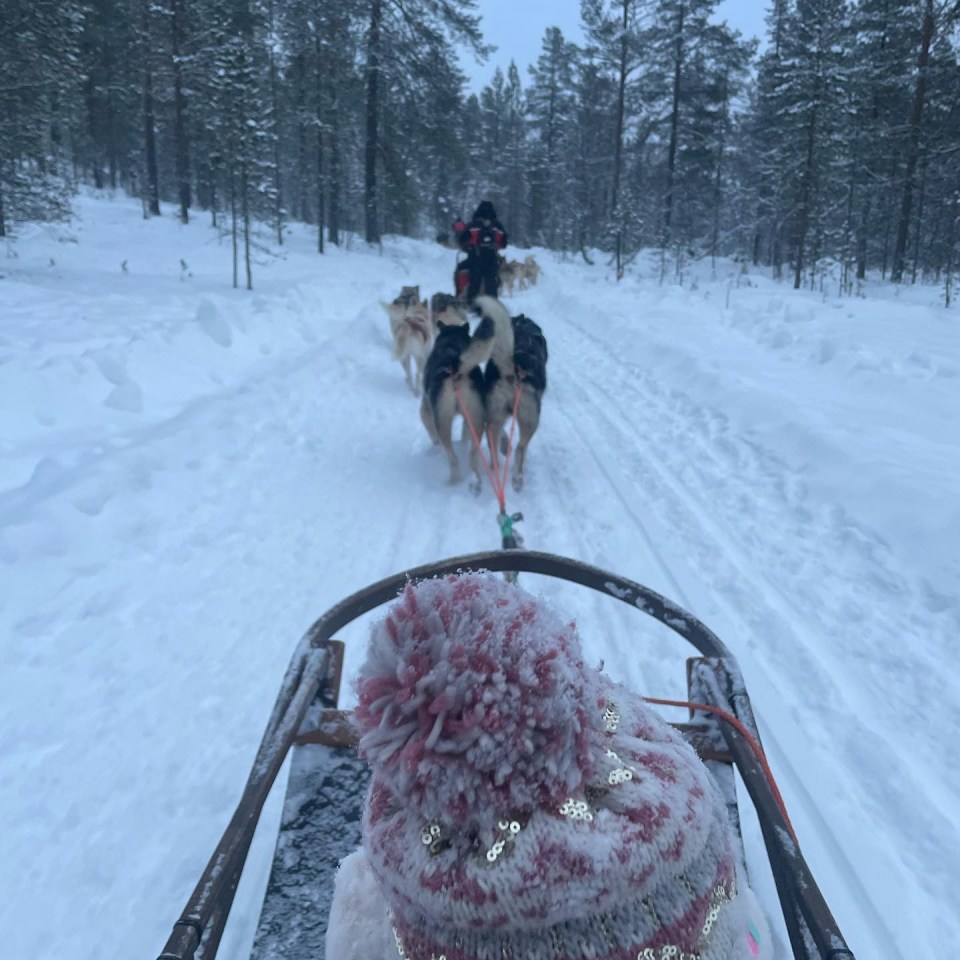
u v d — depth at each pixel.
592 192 54.03
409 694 1.06
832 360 9.95
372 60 27.84
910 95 29.08
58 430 7.14
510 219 66.25
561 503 6.43
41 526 5.13
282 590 4.96
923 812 3.08
